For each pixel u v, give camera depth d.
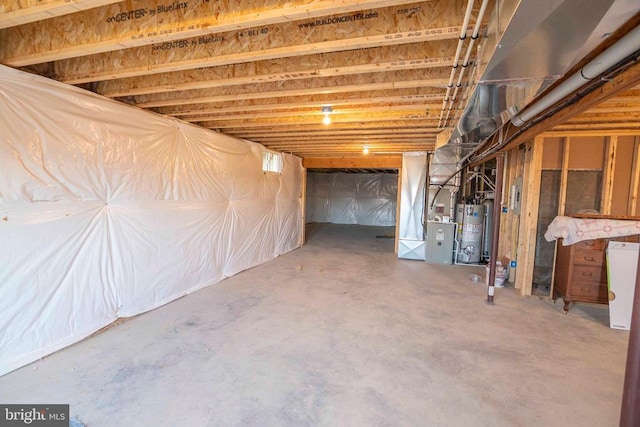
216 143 4.15
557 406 1.95
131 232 3.00
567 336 2.91
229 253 4.60
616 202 4.01
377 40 1.79
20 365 2.20
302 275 4.86
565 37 1.21
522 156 4.50
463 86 2.29
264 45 1.99
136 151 3.00
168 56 2.20
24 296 2.20
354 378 2.20
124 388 2.03
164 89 2.61
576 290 3.44
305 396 1.99
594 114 3.19
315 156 7.18
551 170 4.25
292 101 3.04
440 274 5.10
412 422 1.79
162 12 1.78
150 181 3.17
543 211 4.34
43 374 2.15
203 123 4.01
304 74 2.28
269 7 1.58
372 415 1.84
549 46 1.29
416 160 6.21
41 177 2.26
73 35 1.96
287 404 1.92
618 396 2.06
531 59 1.41
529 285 4.08
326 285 4.37
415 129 4.05
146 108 3.29
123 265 2.95
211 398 1.95
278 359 2.42
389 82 2.44
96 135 2.63
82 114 2.52
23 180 2.15
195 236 3.87
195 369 2.26
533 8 1.04
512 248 4.71
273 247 6.00
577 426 1.79
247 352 2.51
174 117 3.51
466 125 2.73
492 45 1.38
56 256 2.38
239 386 2.08
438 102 2.97
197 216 3.87
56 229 2.37
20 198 2.14
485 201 6.18
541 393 2.07
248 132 4.51
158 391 2.01
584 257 3.40
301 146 5.69
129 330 2.85
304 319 3.19
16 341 2.18
